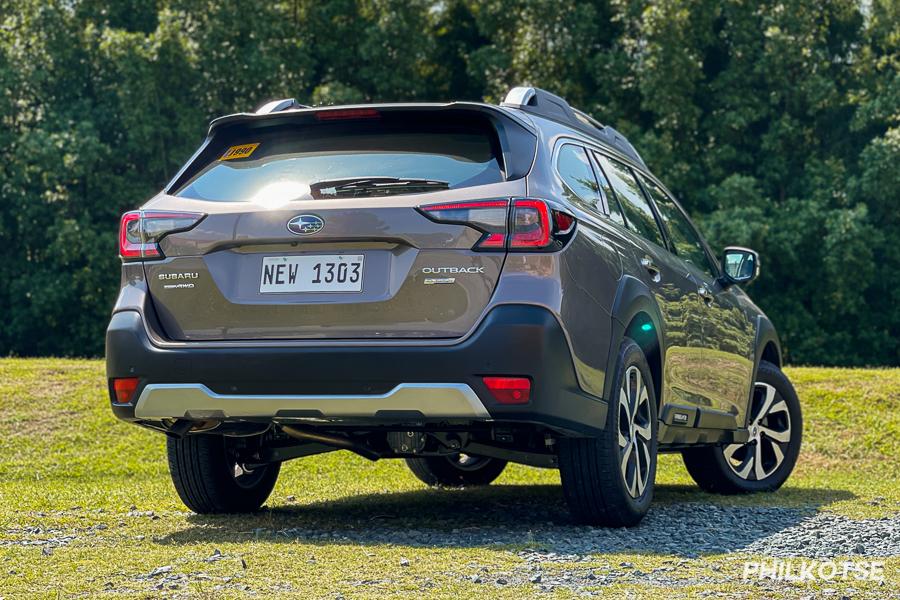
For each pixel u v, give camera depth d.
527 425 6.53
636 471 7.30
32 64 47.66
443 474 10.86
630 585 5.14
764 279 46.28
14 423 14.29
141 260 6.94
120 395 6.87
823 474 13.01
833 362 46.69
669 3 46.12
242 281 6.68
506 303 6.27
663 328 7.86
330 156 6.88
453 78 56.75
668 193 9.55
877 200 46.16
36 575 5.37
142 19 52.25
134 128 45.84
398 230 6.42
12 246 48.56
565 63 51.28
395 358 6.26
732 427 9.70
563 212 6.59
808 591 5.02
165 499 9.30
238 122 7.12
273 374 6.45
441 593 4.87
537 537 6.71
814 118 49.25
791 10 47.56
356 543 6.38
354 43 54.28
